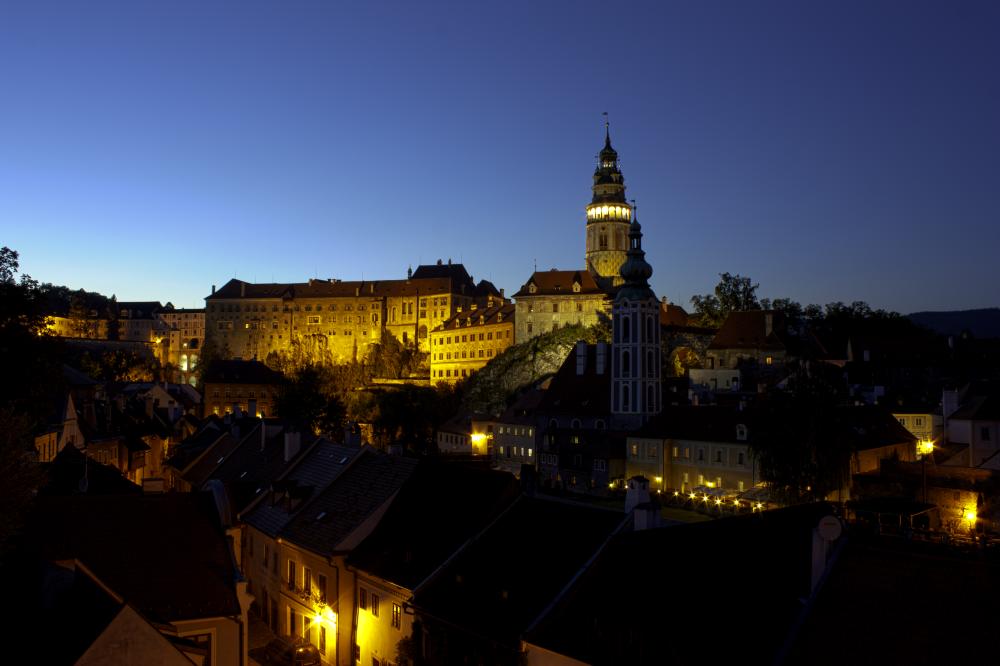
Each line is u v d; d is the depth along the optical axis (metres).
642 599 31.55
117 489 56.78
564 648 31.31
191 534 38.97
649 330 139.88
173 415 135.88
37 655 28.39
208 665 35.53
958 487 71.25
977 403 88.25
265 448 69.88
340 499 52.94
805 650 25.62
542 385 187.88
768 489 82.81
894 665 23.98
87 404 93.81
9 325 58.56
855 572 26.92
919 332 175.88
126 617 27.73
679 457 109.25
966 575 25.19
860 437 93.69
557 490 122.06
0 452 35.19
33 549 35.97
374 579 44.16
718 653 27.17
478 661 35.12
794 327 167.25
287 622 52.00
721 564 31.12
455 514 44.34
